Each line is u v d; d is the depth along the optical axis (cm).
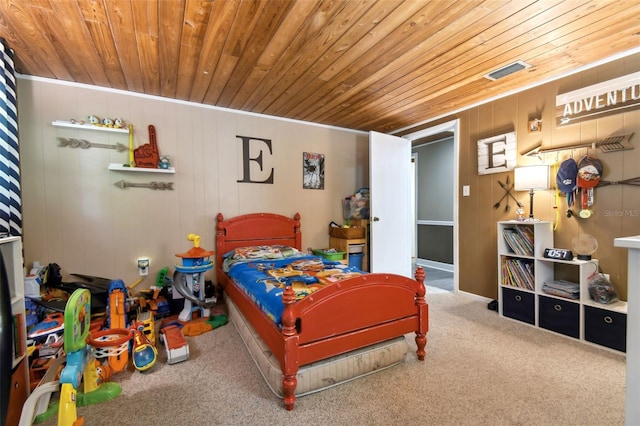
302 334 159
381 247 386
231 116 345
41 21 178
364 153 450
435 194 532
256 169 363
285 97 307
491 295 319
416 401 158
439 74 252
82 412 152
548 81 264
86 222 277
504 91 293
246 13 171
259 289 206
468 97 308
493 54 219
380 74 252
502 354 208
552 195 264
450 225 504
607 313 211
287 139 384
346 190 434
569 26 184
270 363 173
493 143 311
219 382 178
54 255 265
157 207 308
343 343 172
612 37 198
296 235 382
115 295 234
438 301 327
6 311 130
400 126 421
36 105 257
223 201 343
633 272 80
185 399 162
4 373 127
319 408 154
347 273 232
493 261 316
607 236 231
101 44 204
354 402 158
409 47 208
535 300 253
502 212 306
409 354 209
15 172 221
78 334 138
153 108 303
